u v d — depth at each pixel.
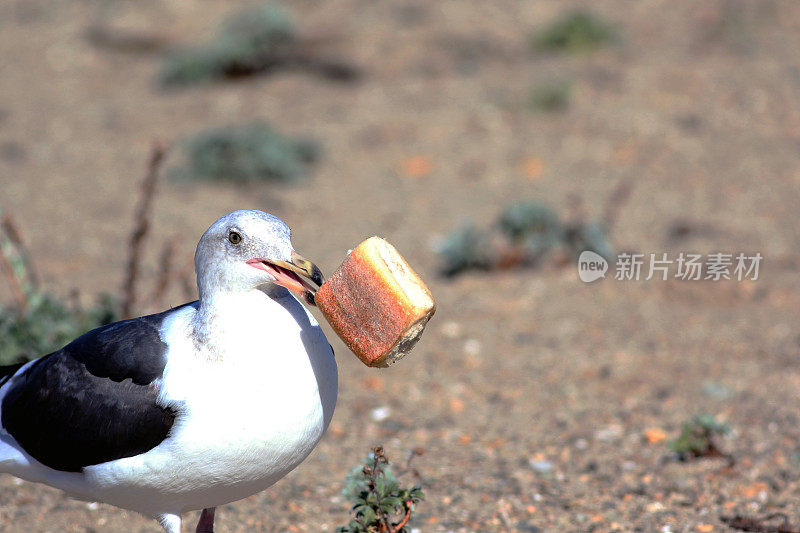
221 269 5.41
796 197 17.44
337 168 19.69
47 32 28.95
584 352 11.73
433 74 24.48
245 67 25.05
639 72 23.62
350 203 17.91
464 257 14.35
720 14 27.14
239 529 7.49
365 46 26.39
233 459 5.38
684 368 11.22
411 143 20.66
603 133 20.73
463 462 8.87
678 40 25.80
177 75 24.84
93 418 5.51
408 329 5.29
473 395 10.56
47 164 20.02
